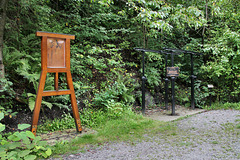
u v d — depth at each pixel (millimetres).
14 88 5082
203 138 4074
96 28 7602
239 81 8086
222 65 7781
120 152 3420
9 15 5754
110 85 6836
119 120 5211
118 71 7469
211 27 8906
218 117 5879
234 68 8078
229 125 4984
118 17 7953
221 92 8297
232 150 3422
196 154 3287
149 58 7789
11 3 5660
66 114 5195
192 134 4348
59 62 4105
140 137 4188
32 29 6121
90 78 6746
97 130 4598
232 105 7508
